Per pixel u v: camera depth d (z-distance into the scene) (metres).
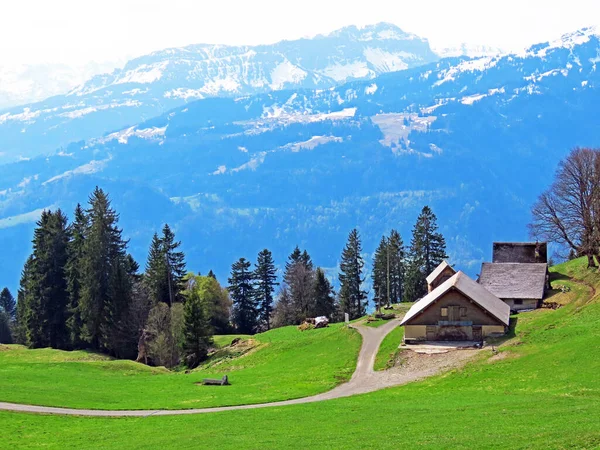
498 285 107.19
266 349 113.12
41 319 142.88
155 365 128.00
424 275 173.25
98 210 140.50
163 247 151.88
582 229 122.44
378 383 80.12
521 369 72.62
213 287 163.75
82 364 106.19
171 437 57.06
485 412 55.75
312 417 61.19
